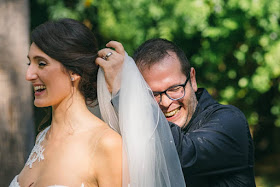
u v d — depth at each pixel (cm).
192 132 224
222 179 228
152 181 186
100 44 721
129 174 180
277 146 994
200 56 688
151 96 202
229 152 224
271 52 679
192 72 258
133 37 684
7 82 300
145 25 680
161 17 659
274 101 850
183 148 212
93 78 191
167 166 196
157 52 239
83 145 182
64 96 185
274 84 798
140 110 189
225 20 652
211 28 649
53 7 682
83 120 188
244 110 770
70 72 183
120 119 188
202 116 242
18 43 301
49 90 181
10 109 301
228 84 738
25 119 305
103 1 690
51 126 195
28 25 309
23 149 304
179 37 681
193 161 213
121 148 181
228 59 730
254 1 644
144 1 664
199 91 262
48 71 179
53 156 185
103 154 178
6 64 299
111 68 190
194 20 645
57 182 177
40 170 187
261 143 1002
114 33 689
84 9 698
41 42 177
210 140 219
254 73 715
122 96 189
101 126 186
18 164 304
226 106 243
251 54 712
